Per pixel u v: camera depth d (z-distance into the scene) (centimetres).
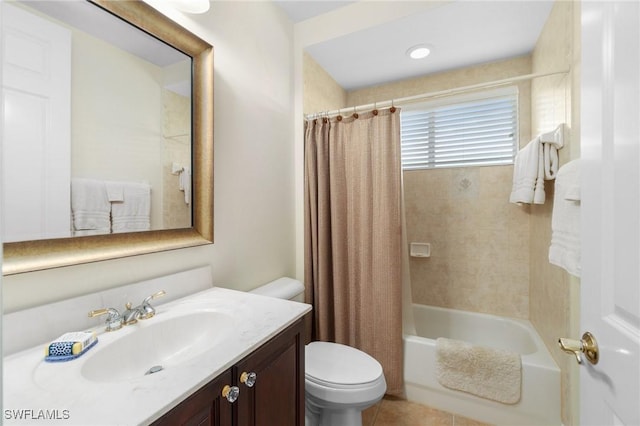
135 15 103
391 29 178
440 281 235
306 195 193
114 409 55
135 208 103
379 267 171
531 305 204
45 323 80
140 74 105
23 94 78
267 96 173
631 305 49
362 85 254
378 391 125
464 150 226
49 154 82
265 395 86
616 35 53
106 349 79
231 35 147
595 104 60
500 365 153
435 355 167
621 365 51
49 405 56
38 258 79
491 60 214
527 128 206
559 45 149
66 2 87
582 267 66
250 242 160
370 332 176
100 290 94
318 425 141
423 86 238
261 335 85
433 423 157
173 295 114
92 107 92
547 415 145
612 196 55
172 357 94
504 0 154
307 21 197
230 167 146
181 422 60
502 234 215
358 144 182
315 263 191
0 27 34
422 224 240
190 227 123
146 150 107
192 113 124
